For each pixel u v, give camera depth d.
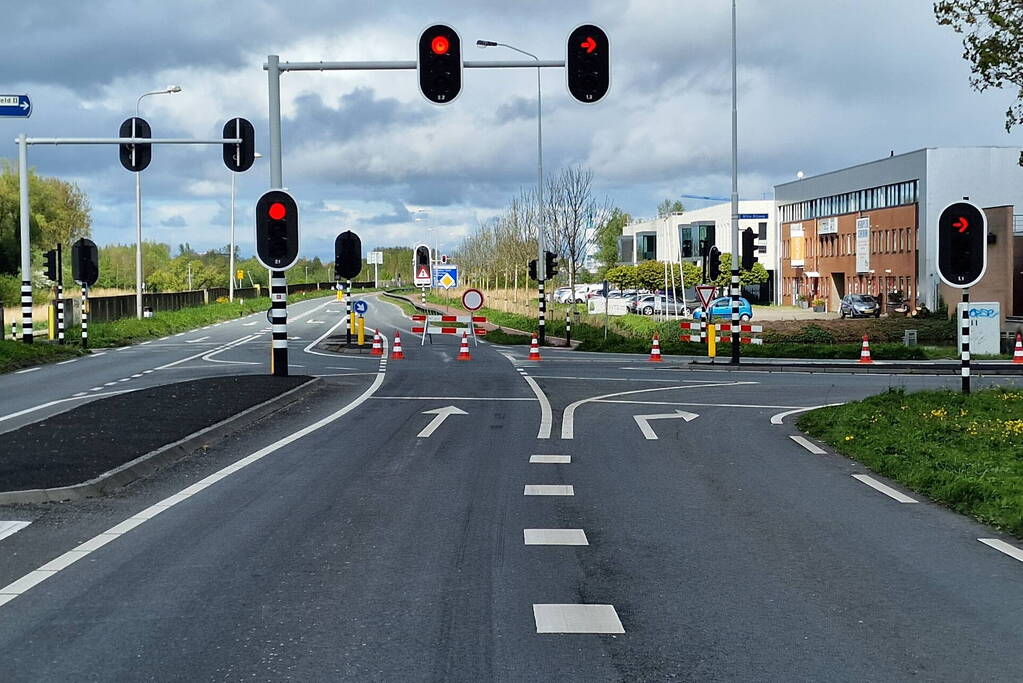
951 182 72.94
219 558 7.98
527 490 10.95
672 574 7.57
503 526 9.18
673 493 10.86
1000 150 73.19
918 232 74.38
